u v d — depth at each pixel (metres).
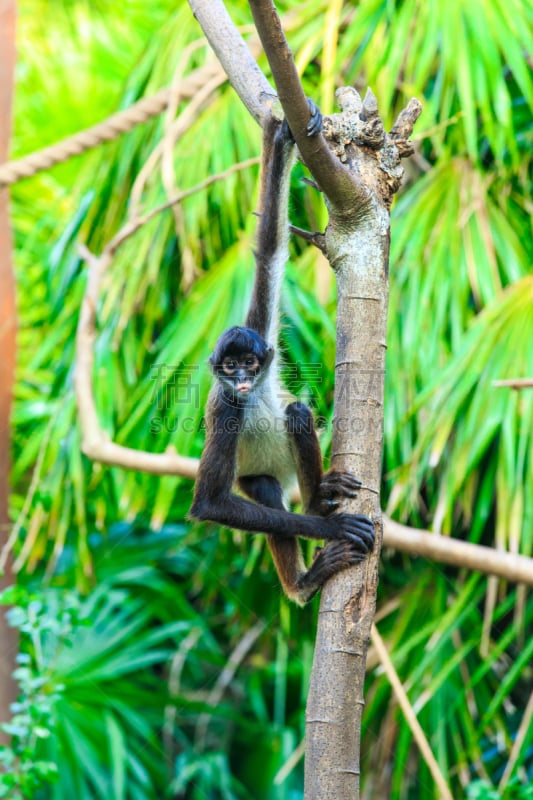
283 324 6.80
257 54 8.17
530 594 8.09
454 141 8.29
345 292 4.36
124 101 8.85
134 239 8.26
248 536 8.75
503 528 6.97
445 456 7.63
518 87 8.42
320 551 4.55
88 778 8.77
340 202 4.29
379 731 8.39
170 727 9.55
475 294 7.68
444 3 7.82
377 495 4.38
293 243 8.43
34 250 10.80
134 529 9.77
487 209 7.95
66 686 8.59
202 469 5.43
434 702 7.91
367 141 4.38
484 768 8.20
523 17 7.82
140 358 8.48
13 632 8.52
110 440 7.51
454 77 7.80
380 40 7.90
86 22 11.50
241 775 9.99
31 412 9.59
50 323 8.91
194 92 7.93
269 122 5.18
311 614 8.83
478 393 7.18
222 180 8.07
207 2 5.00
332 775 4.03
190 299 7.96
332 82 7.37
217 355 5.65
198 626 9.48
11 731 6.90
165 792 9.65
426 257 7.71
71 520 8.91
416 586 8.23
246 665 10.34
